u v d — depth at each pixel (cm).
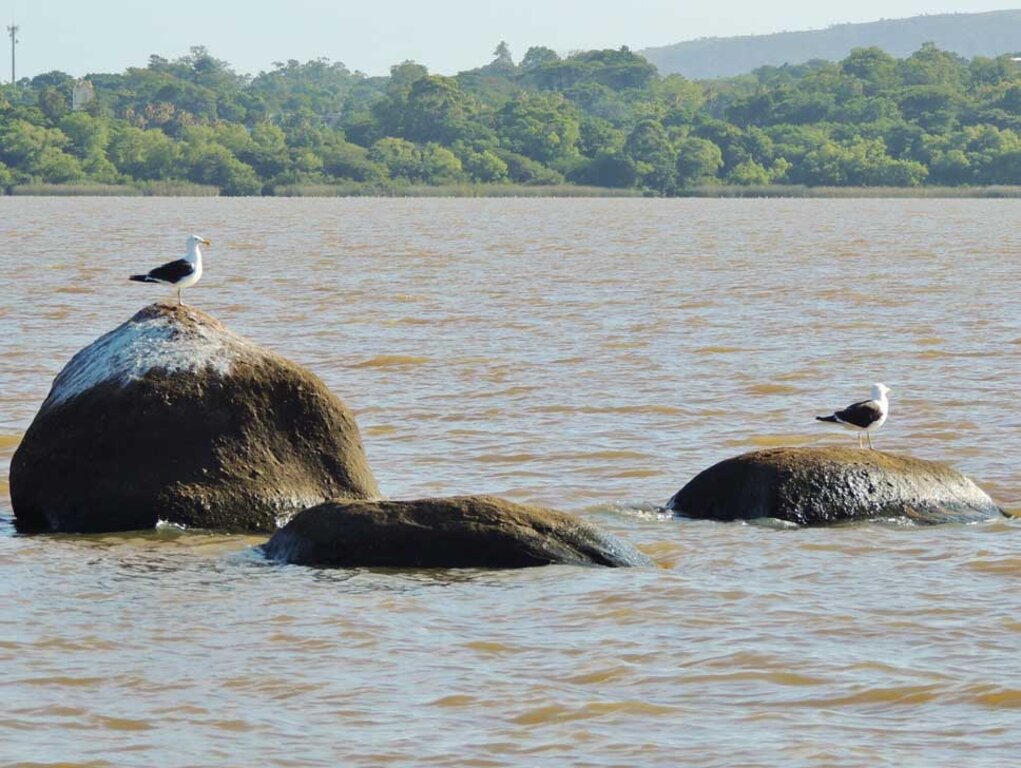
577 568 3133
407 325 7656
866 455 3684
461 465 4316
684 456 4456
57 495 3531
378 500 3312
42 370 5847
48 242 16050
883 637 2700
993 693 2411
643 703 2389
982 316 8081
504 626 2759
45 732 2261
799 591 2991
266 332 7362
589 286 10100
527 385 5678
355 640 2677
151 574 3111
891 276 11169
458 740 2244
